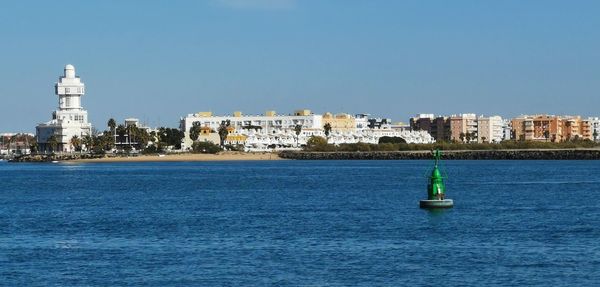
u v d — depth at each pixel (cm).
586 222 15338
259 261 10994
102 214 18100
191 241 13012
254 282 9669
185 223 15838
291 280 9762
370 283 9569
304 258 11194
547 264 10569
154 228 15000
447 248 11969
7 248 12400
